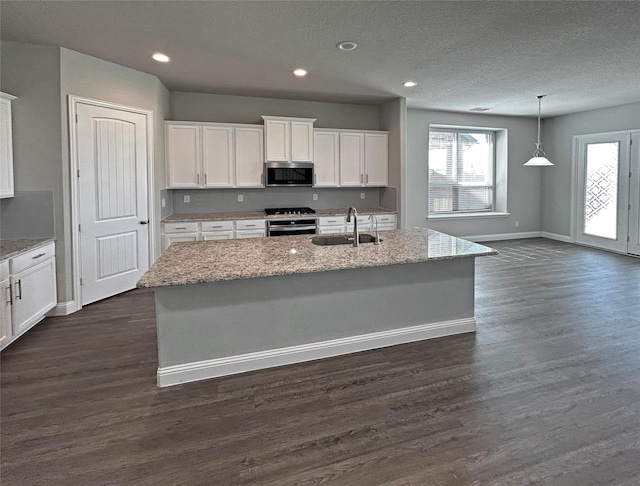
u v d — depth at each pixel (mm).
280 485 1779
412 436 2107
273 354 2883
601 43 3717
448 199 8203
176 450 2010
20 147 3734
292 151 5781
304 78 4914
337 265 2639
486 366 2883
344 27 3322
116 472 1858
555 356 3031
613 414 2283
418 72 4660
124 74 4414
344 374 2779
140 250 4781
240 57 4090
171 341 2645
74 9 2998
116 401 2453
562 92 5762
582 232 7785
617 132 6953
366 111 6648
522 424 2201
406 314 3283
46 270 3705
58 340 3359
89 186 4125
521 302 4320
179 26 3303
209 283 2688
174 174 5383
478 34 3480
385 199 6613
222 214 5762
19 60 3666
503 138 8305
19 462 1922
